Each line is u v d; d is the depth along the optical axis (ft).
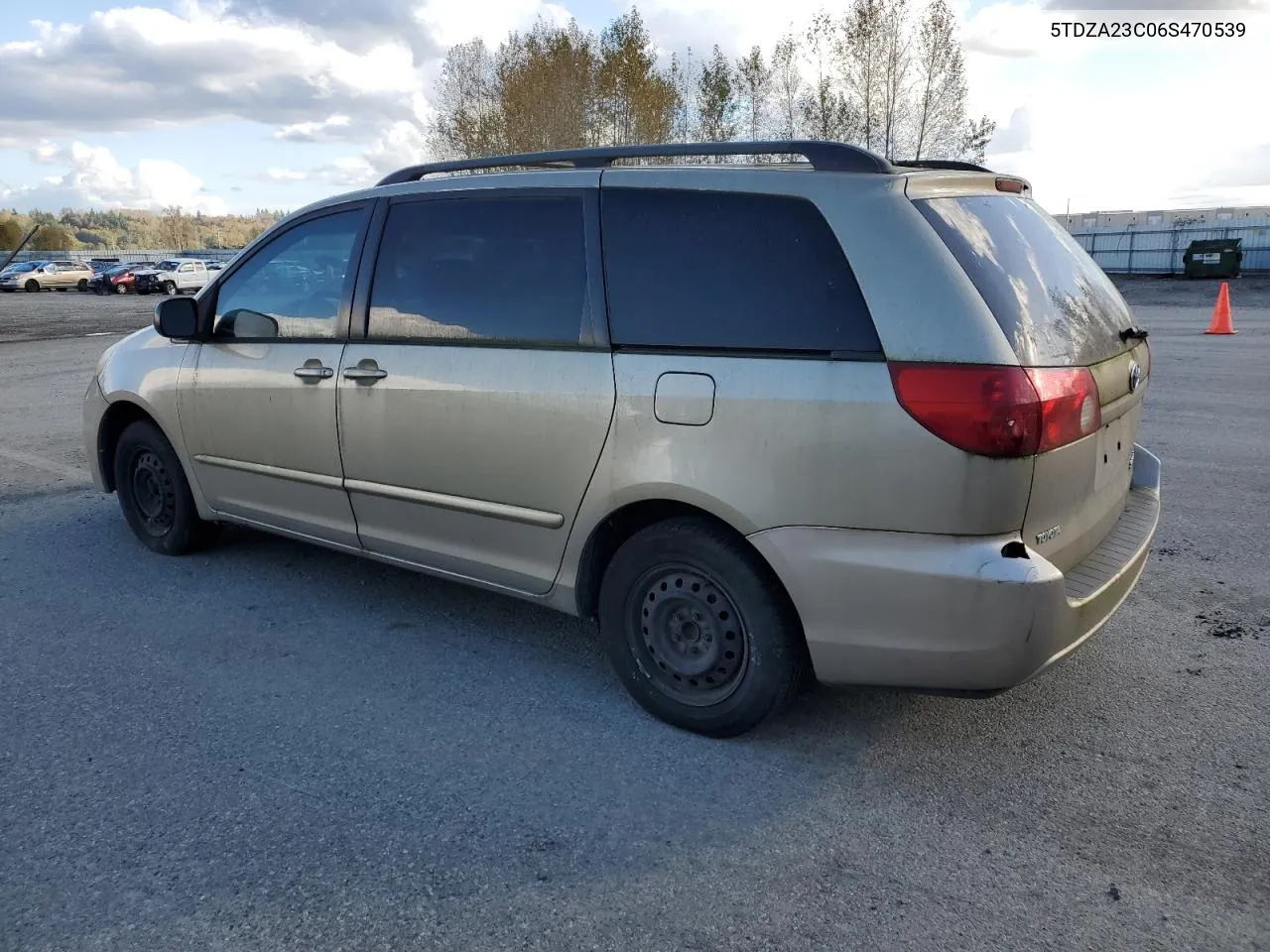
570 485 11.33
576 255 11.33
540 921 8.21
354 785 10.19
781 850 9.12
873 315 9.42
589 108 162.20
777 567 9.96
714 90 152.35
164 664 13.07
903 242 9.45
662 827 9.47
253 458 15.01
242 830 9.44
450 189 12.59
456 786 10.18
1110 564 10.62
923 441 9.11
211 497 16.06
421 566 13.39
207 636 13.98
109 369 17.28
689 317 10.48
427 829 9.45
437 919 8.23
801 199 10.02
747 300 10.14
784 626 10.32
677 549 10.73
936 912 8.28
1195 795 9.90
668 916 8.25
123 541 18.22
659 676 11.30
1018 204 11.40
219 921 8.21
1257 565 16.48
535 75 161.89
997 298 9.39
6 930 8.11
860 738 11.09
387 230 13.17
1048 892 8.50
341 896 8.51
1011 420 8.95
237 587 15.85
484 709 11.83
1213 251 105.40
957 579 9.14
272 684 12.49
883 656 9.66
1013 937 7.98
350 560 17.15
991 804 9.80
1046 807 9.73
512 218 11.93
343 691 12.30
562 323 11.36
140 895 8.53
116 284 149.79
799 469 9.68
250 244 15.03
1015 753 10.75
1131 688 12.20
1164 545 17.57
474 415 12.00
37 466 24.70
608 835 9.36
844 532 9.59
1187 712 11.59
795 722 11.44
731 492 10.07
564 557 11.70
